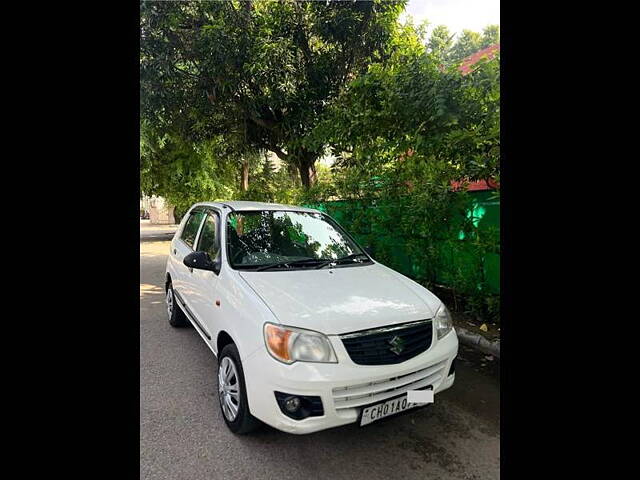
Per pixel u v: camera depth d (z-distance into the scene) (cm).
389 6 742
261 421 211
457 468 206
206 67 757
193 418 248
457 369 334
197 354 358
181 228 445
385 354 205
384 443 227
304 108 809
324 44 833
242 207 336
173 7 737
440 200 420
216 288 271
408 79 435
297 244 317
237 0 759
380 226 541
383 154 540
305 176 959
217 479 194
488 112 372
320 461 209
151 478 194
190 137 1020
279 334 197
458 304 459
